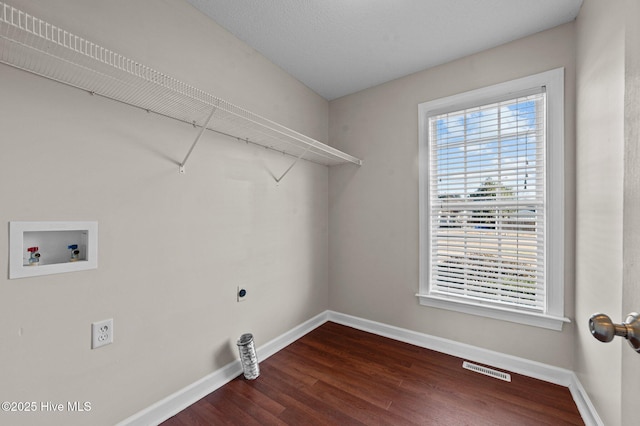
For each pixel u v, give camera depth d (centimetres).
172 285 143
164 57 139
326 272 268
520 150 181
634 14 64
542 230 174
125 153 125
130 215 127
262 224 198
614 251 111
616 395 109
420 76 219
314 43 186
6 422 95
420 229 216
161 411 137
